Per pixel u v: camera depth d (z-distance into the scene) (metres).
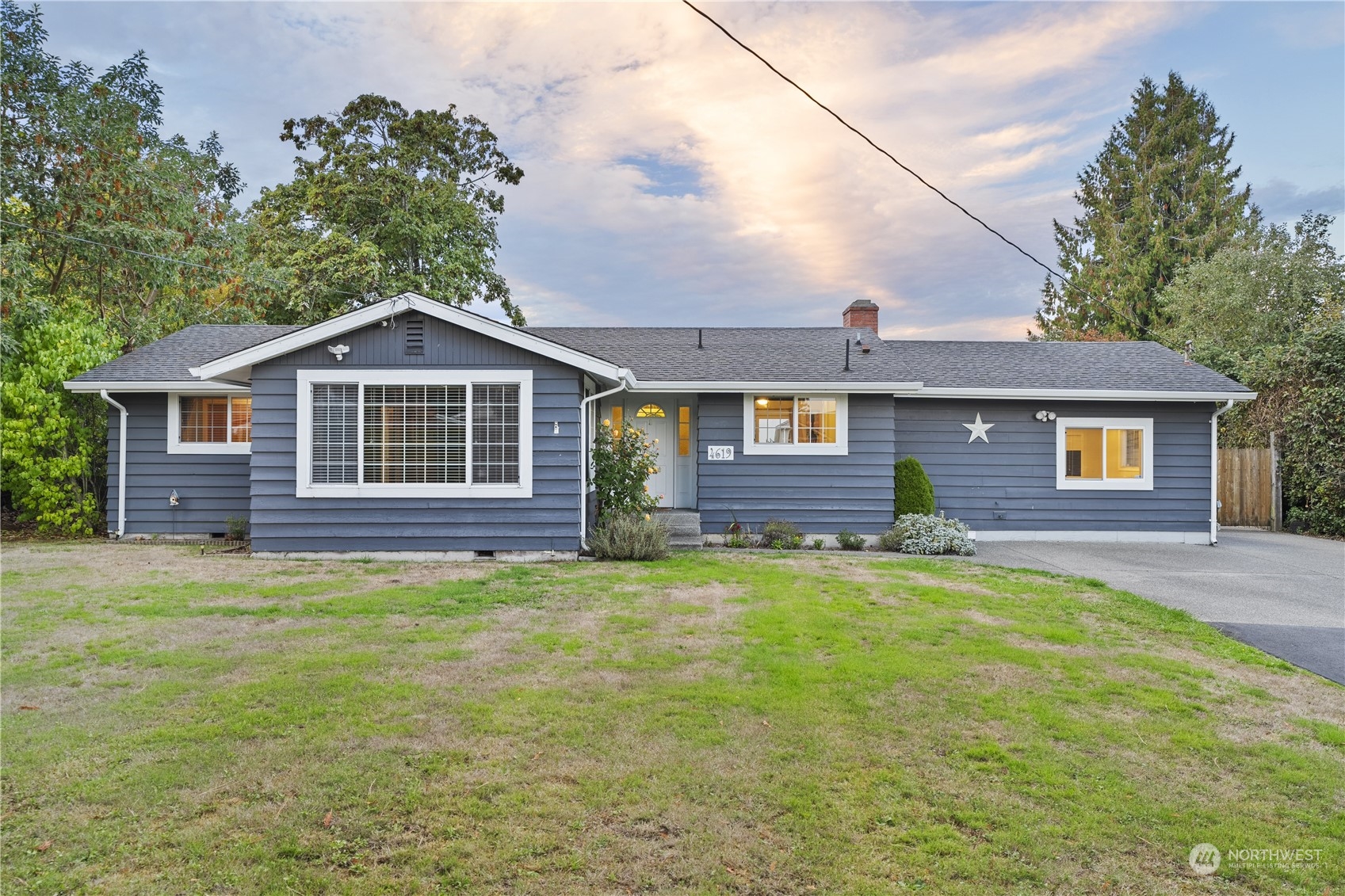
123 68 20.47
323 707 4.54
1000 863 3.00
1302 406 15.00
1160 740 4.27
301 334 9.82
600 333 16.22
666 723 4.37
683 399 14.07
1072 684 5.20
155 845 3.04
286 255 21.00
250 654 5.64
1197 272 26.70
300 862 2.94
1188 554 12.02
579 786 3.59
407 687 4.91
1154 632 6.69
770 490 12.72
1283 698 5.05
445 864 2.94
